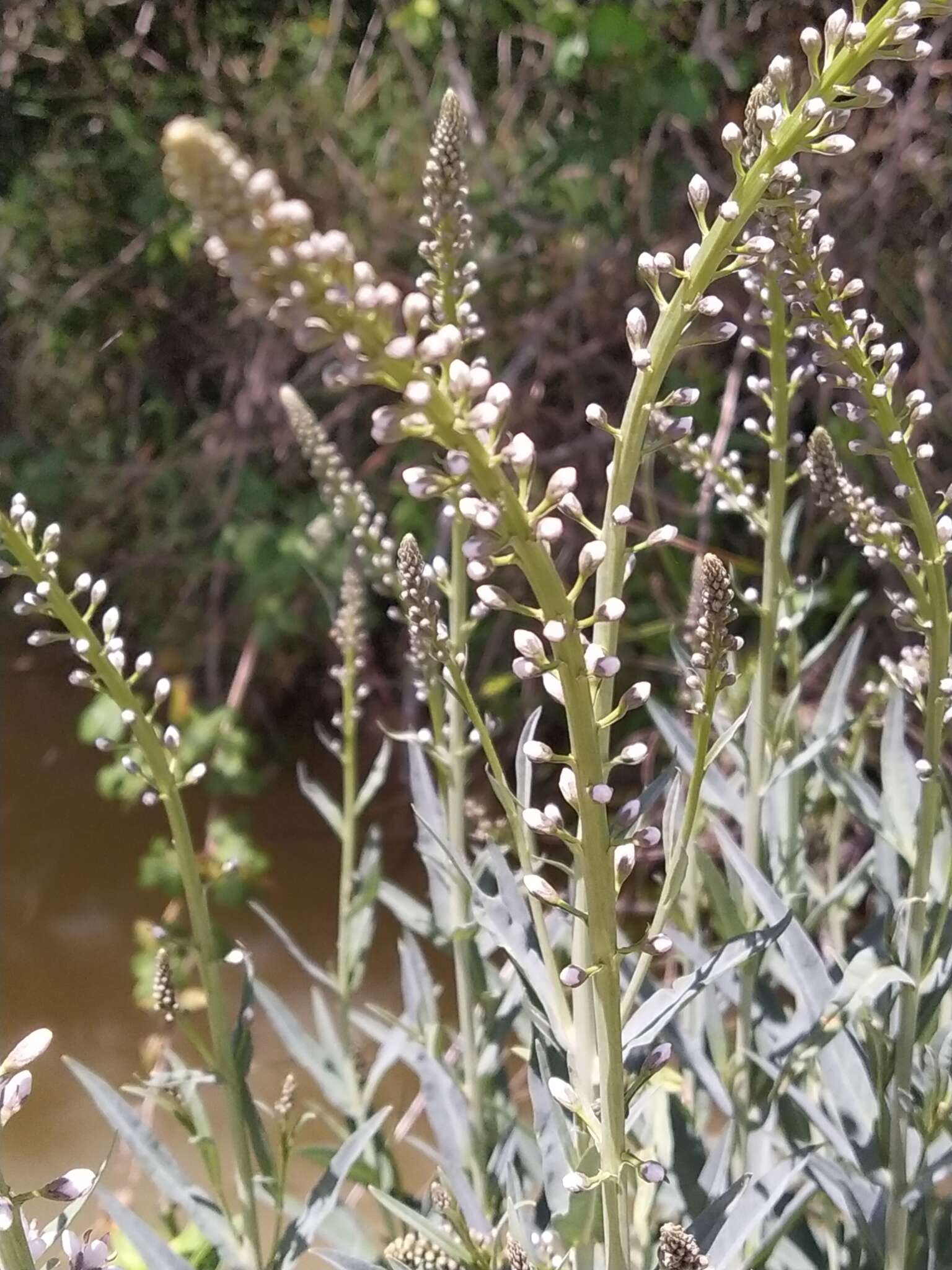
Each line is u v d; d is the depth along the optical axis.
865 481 0.61
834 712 0.38
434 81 0.72
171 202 0.76
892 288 0.65
